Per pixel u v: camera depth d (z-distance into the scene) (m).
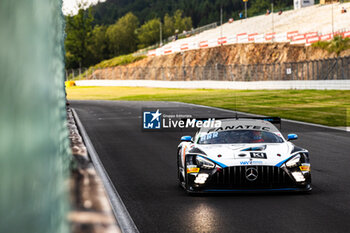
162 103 149.88
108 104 155.75
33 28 1.90
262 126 31.56
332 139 55.91
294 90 170.50
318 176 32.22
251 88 197.38
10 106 1.62
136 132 70.69
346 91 145.75
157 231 18.70
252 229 18.67
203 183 25.80
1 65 1.57
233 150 27.48
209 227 19.20
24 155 1.74
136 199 25.78
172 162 41.38
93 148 52.97
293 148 27.97
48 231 2.18
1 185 1.57
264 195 25.94
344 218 20.22
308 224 19.27
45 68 2.23
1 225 1.57
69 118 23.86
